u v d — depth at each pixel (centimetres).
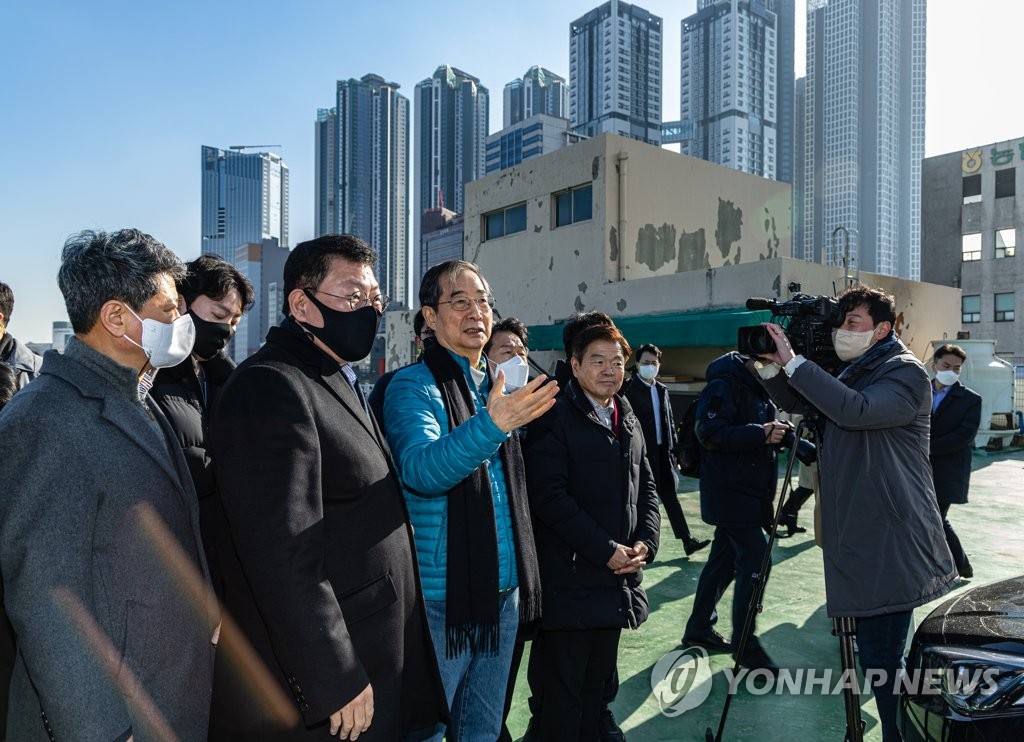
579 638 224
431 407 187
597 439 232
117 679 125
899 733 224
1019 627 198
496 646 187
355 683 135
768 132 15512
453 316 196
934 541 230
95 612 124
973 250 3105
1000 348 3012
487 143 13475
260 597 132
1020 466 1023
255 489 133
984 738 177
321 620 133
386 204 19812
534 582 207
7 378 210
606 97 14475
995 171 3047
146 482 134
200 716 142
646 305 1377
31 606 117
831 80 15250
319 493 141
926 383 234
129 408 138
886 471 229
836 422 226
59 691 117
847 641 234
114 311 135
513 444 212
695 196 1616
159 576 134
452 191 18325
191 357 224
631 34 14538
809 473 555
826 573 238
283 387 142
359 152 19750
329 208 19975
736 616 330
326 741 140
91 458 126
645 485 258
